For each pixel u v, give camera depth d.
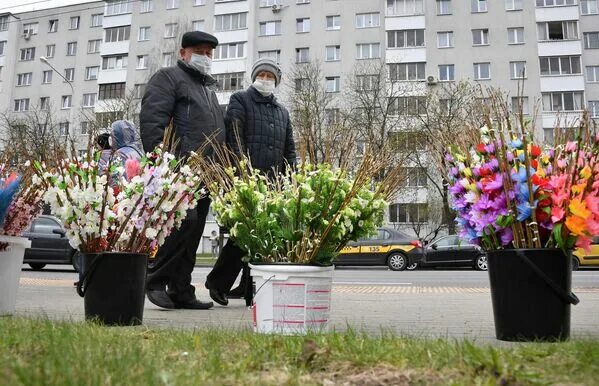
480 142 3.20
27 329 2.67
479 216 3.12
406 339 2.68
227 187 3.69
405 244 19.86
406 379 1.94
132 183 3.58
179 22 47.56
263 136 5.22
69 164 3.52
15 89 54.22
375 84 35.69
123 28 49.66
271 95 5.40
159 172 3.60
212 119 5.09
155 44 48.31
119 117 36.31
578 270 18.77
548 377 1.93
